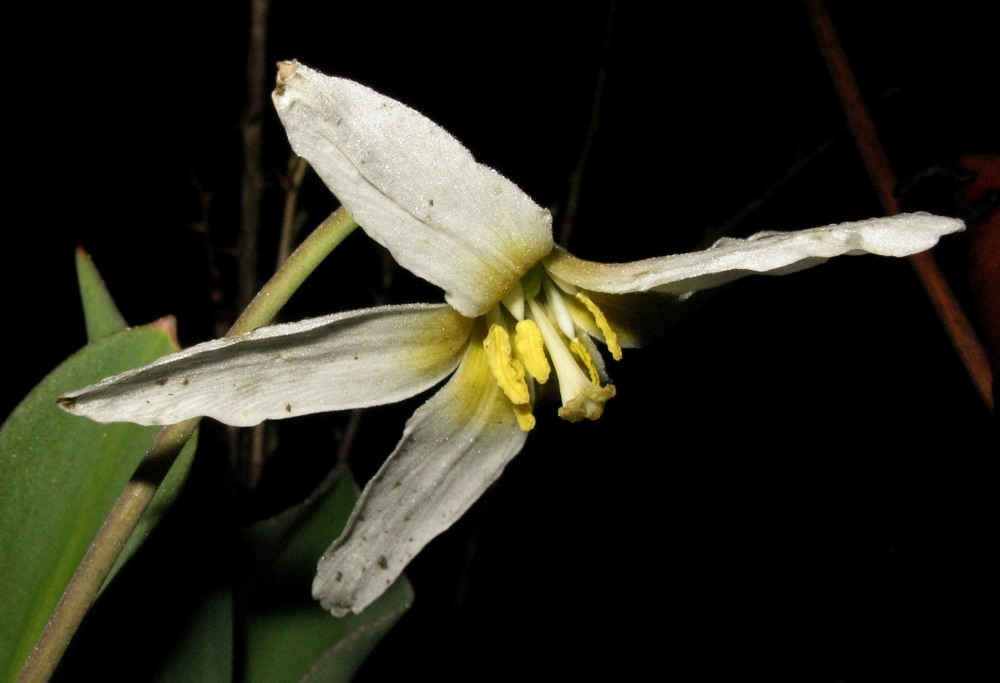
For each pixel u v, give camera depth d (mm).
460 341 160
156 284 285
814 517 337
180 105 282
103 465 163
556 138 328
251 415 149
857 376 343
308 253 156
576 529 336
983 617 302
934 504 328
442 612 292
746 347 343
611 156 329
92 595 151
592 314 166
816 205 328
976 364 175
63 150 273
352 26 293
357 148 147
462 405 161
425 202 150
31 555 160
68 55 268
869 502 334
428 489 160
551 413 340
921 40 318
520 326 161
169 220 285
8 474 161
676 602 327
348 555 157
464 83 319
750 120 332
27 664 150
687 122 332
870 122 182
